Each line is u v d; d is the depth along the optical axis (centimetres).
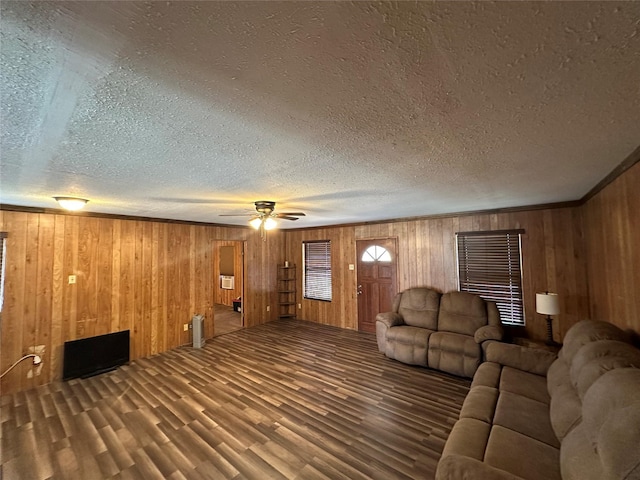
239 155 179
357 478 202
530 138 158
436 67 95
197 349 484
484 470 136
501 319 418
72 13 72
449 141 161
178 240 512
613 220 247
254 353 462
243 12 72
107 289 425
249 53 88
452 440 180
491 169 217
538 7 72
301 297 688
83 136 147
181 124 136
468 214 448
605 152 183
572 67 96
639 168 188
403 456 224
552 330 370
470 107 123
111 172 211
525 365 274
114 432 258
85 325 402
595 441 125
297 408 295
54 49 84
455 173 227
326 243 645
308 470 210
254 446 237
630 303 220
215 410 293
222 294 887
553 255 382
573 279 368
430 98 115
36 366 359
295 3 70
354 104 120
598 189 277
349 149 171
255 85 105
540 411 204
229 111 124
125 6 69
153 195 297
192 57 89
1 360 338
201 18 74
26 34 78
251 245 638
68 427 266
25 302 356
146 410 294
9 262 346
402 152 177
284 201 338
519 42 84
